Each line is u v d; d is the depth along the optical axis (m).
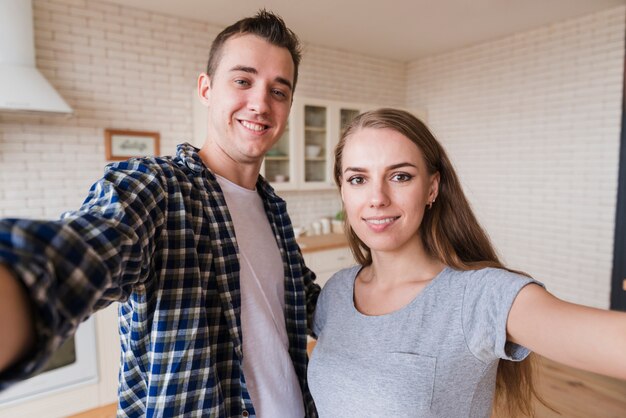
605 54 3.15
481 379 0.81
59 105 2.39
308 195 4.09
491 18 3.31
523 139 3.71
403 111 0.96
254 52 0.98
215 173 1.04
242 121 1.01
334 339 0.96
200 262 0.87
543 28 3.51
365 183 0.92
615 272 3.17
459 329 0.79
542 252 3.64
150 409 0.80
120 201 0.63
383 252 0.97
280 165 3.62
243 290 0.98
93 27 2.85
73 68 2.79
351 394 0.86
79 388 2.50
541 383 2.70
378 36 3.74
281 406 1.00
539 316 0.65
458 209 1.00
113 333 2.61
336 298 1.06
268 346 0.99
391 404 0.80
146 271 0.71
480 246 1.01
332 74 4.10
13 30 2.36
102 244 0.50
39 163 2.73
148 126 3.12
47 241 0.41
